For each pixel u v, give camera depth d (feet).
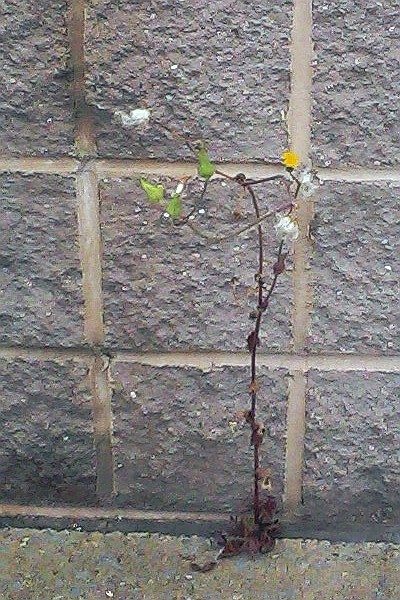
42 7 4.09
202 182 4.24
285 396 4.47
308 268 4.31
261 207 4.25
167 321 4.40
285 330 4.38
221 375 4.46
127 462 4.60
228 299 4.36
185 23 4.08
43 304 4.41
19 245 4.34
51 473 4.63
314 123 4.16
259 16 4.06
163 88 4.14
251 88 4.13
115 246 4.32
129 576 4.48
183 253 4.32
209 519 4.66
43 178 4.26
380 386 4.45
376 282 4.32
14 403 4.54
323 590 4.41
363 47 4.08
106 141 4.21
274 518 4.64
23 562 4.54
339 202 4.24
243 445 4.54
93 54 4.12
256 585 4.44
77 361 4.48
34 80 4.16
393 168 4.19
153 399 4.51
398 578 4.44
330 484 4.58
